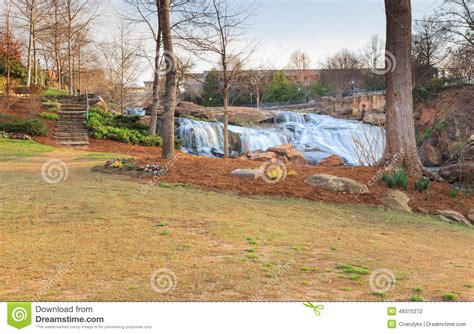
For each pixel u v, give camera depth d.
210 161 13.29
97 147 20.58
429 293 4.60
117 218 7.30
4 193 8.91
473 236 8.59
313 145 29.73
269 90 54.94
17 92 31.73
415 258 6.21
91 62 50.34
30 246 5.67
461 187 13.41
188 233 6.60
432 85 34.31
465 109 30.16
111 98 46.94
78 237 6.15
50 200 8.41
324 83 66.75
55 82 52.66
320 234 7.23
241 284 4.63
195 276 4.79
